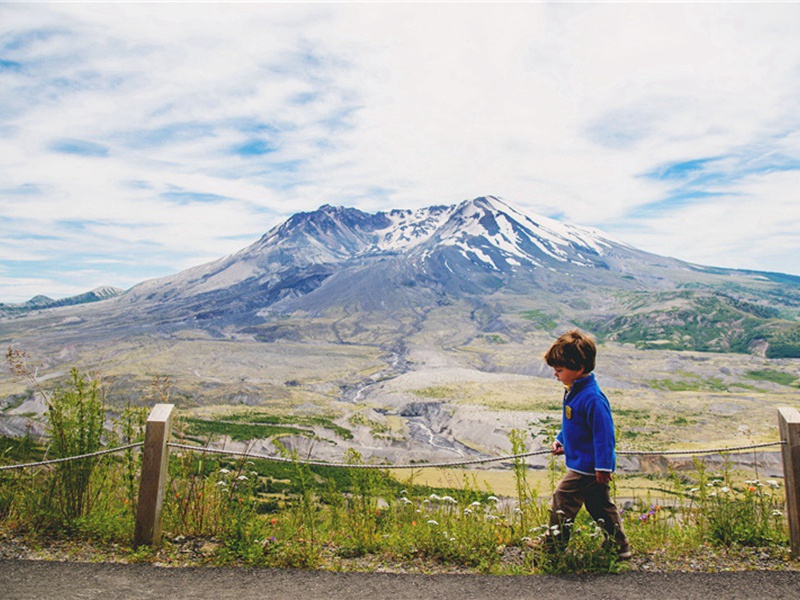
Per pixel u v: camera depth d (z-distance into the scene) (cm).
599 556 523
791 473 549
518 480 659
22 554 536
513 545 591
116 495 653
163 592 461
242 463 662
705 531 592
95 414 647
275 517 600
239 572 507
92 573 496
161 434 573
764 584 480
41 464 598
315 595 460
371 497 637
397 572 517
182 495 615
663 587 475
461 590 471
